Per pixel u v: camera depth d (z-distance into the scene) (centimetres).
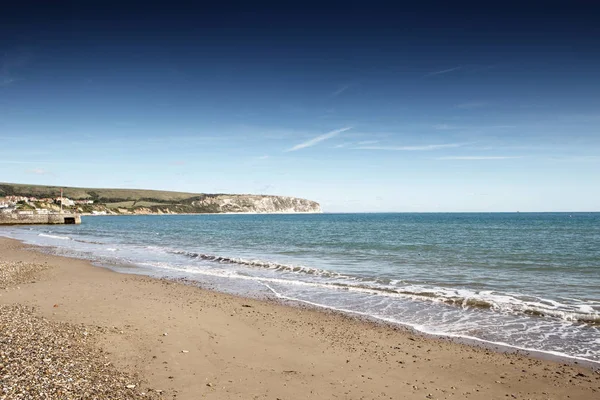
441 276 2208
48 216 10850
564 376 874
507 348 1058
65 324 1088
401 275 2247
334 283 1995
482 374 883
